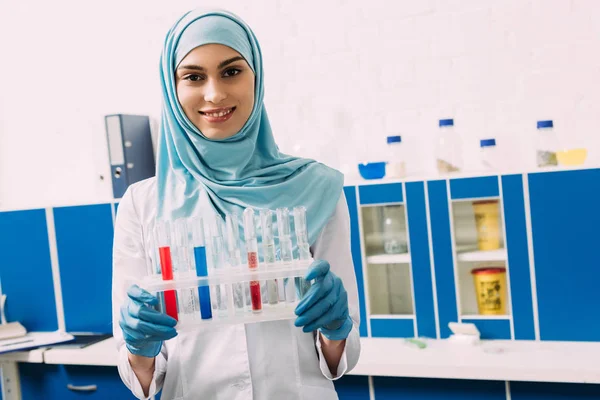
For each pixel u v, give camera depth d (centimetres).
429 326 219
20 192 299
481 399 194
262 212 123
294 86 253
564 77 220
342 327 119
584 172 200
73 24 284
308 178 134
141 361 120
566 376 179
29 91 293
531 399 189
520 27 223
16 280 263
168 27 271
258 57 136
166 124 136
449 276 216
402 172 227
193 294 120
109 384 236
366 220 228
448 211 215
